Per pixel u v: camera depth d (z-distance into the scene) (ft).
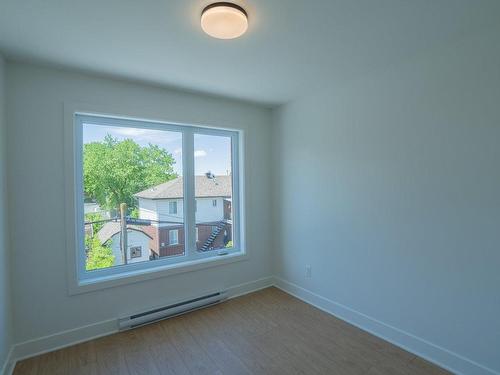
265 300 10.27
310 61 7.16
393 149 7.36
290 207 10.74
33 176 7.04
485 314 5.82
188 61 7.05
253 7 4.91
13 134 6.80
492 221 5.70
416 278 6.96
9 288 6.61
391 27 5.62
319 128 9.46
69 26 5.43
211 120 9.96
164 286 9.02
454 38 6.08
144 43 6.13
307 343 7.53
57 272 7.34
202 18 5.02
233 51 6.56
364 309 8.20
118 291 8.20
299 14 5.14
